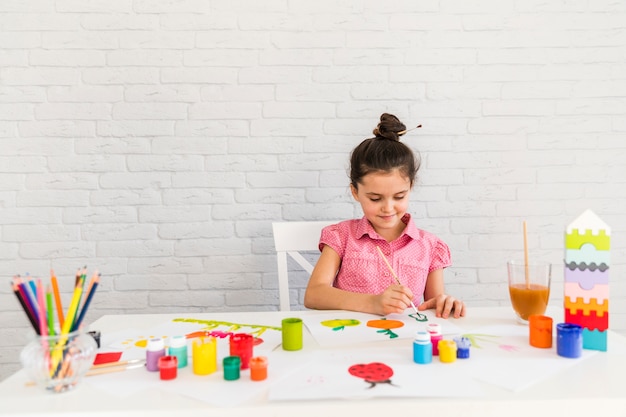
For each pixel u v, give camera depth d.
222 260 1.76
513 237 1.78
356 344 0.88
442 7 1.73
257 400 0.65
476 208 1.77
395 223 1.38
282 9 1.71
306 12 1.71
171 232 1.74
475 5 1.73
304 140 1.74
